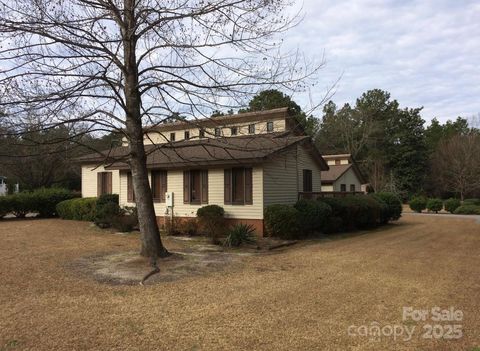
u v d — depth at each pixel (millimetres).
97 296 6566
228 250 11484
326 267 9031
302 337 4801
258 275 8156
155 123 9555
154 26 8711
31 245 12164
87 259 9727
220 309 5859
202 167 15711
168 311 5773
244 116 9953
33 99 7965
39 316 5547
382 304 6129
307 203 14734
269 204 14672
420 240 14297
